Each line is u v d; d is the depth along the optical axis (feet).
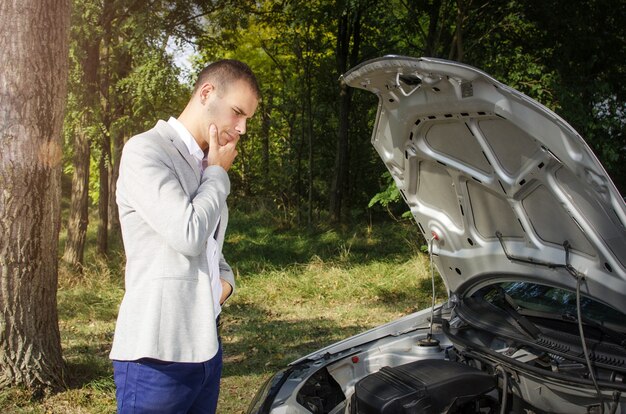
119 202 7.09
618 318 8.61
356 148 54.24
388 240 41.01
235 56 55.31
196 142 7.37
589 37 34.76
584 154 7.00
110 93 33.91
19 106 14.43
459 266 10.77
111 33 33.04
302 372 9.93
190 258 6.95
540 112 7.14
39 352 15.24
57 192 15.43
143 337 6.72
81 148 33.17
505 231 9.53
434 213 10.70
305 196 56.49
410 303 26.99
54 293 15.69
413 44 43.86
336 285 29.73
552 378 8.54
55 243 15.58
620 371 8.04
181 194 6.75
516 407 9.41
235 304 27.50
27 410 14.43
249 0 40.27
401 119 9.39
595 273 8.36
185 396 6.99
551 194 8.20
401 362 10.39
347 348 10.89
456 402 8.72
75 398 15.16
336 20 47.32
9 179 14.55
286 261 36.27
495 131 8.23
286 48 53.42
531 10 34.19
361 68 8.80
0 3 14.28
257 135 61.11
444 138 9.17
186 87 33.68
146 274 6.87
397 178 10.79
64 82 15.25
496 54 35.94
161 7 34.71
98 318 25.23
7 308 14.80
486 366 9.77
